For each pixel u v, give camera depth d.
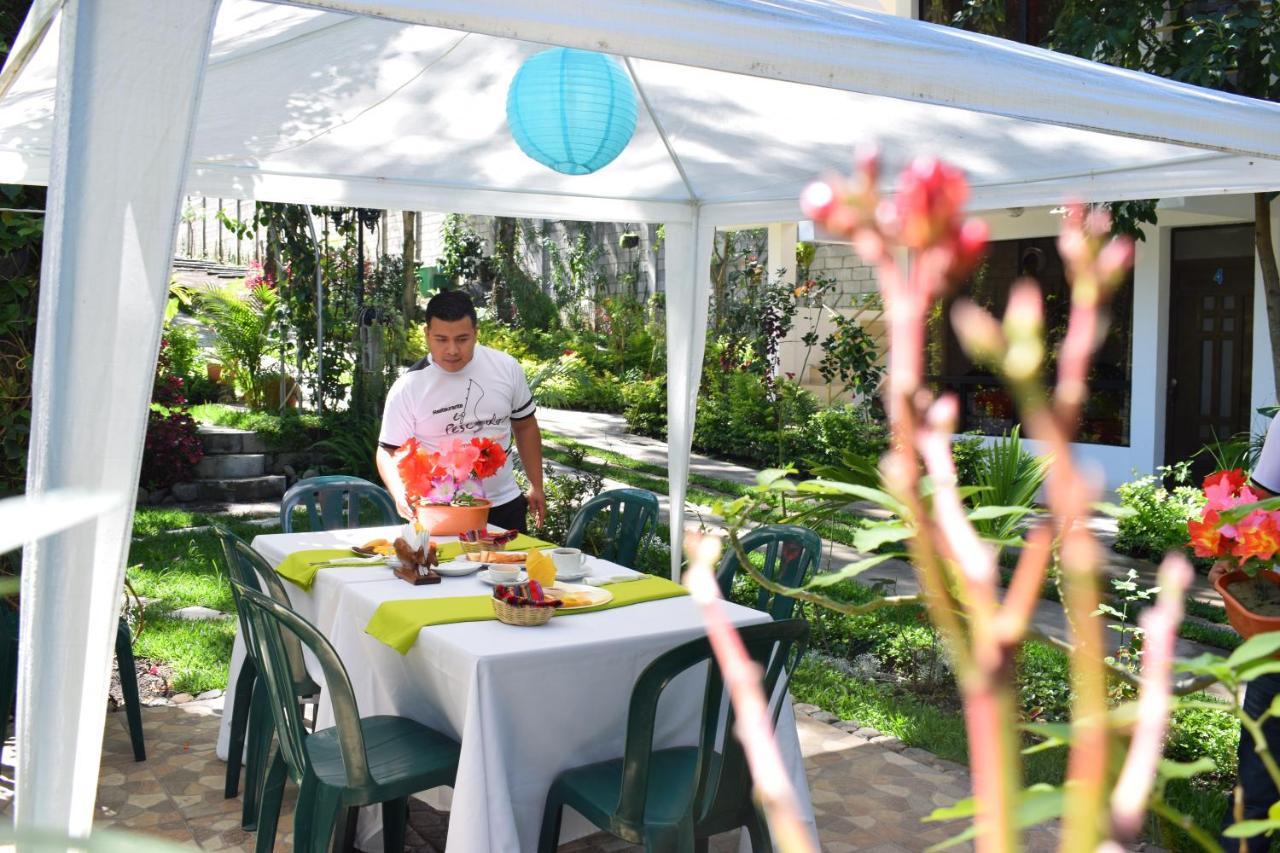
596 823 3.28
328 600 4.29
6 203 5.35
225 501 11.04
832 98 4.70
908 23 3.16
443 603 3.87
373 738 3.70
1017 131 4.75
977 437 11.59
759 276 16.36
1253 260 10.76
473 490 5.36
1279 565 2.38
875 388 13.46
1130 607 6.71
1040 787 0.61
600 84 4.14
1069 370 0.39
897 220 0.38
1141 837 3.97
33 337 5.57
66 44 2.36
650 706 3.15
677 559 6.74
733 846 4.08
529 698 3.37
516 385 5.50
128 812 4.32
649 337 20.70
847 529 9.45
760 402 14.48
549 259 23.98
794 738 3.57
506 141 5.47
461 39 4.31
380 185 6.18
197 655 6.07
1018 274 12.34
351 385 12.34
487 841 3.17
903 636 6.18
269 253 14.24
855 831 4.23
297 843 3.41
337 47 4.21
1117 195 5.25
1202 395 11.30
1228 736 4.75
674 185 6.41
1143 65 8.69
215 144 5.32
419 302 20.62
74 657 2.38
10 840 0.46
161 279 2.42
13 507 0.56
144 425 2.43
